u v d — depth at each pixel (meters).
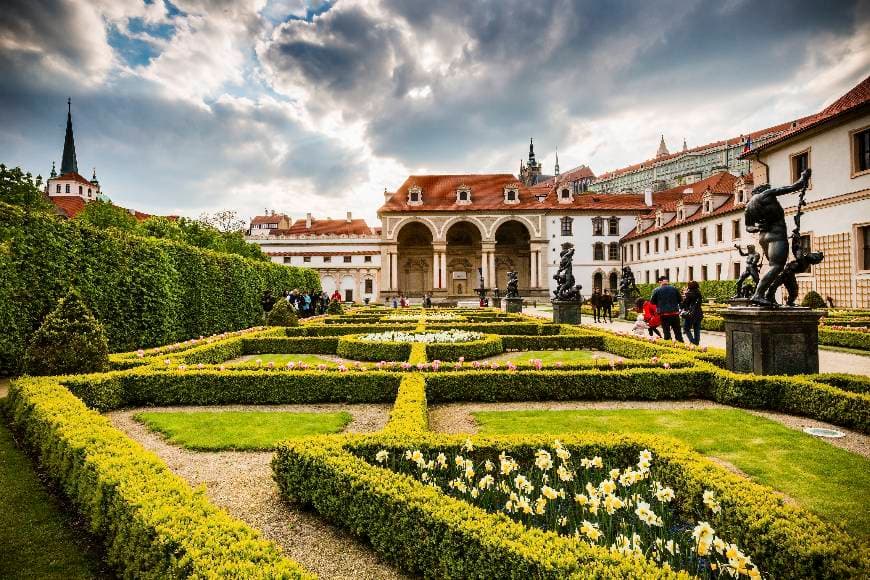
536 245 55.88
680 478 3.55
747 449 5.16
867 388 6.63
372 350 11.85
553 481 3.93
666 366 8.17
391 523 3.22
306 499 3.96
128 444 4.15
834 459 4.83
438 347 11.38
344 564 3.24
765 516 2.80
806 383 6.50
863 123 19.02
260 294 25.16
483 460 4.13
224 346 11.89
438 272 55.09
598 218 56.28
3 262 10.03
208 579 2.31
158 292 14.84
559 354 12.52
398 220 55.09
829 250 20.81
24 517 3.91
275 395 7.62
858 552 2.45
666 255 46.03
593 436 4.32
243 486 4.48
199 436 5.87
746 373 7.68
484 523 2.82
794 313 7.41
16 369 10.16
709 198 38.09
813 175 21.61
